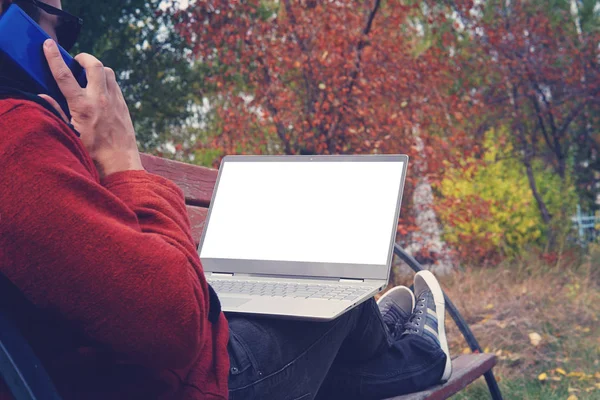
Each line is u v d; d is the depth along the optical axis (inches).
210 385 46.9
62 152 38.5
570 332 198.2
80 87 43.9
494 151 431.2
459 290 271.0
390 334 81.7
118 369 42.9
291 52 329.4
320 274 71.9
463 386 82.2
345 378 70.6
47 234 36.3
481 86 458.6
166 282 38.7
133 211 42.2
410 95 345.7
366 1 334.3
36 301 37.5
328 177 77.9
